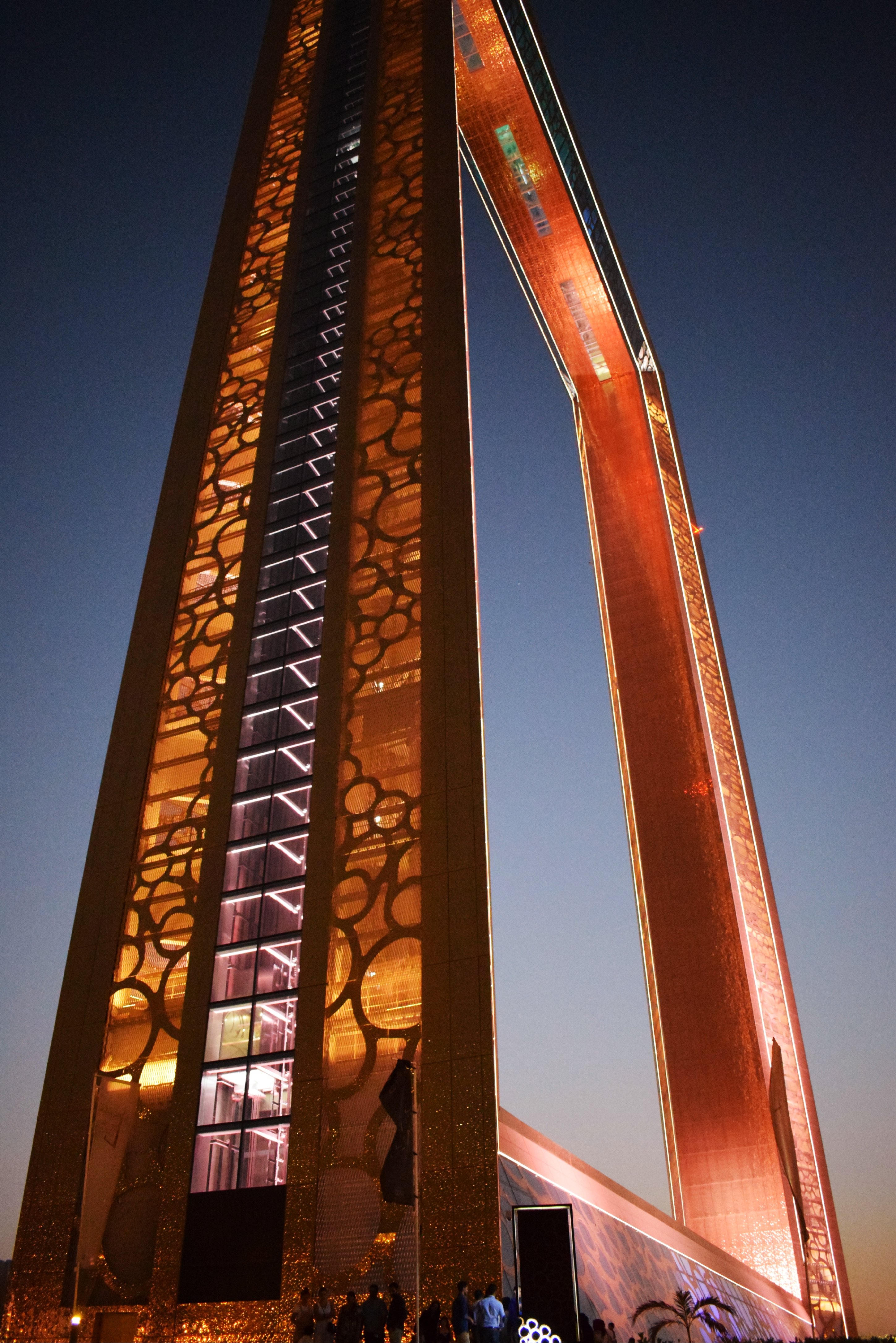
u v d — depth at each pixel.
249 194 46.34
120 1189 24.83
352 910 26.34
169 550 36.00
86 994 27.88
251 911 27.84
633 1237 30.59
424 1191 22.23
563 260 66.00
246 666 32.25
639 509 66.75
